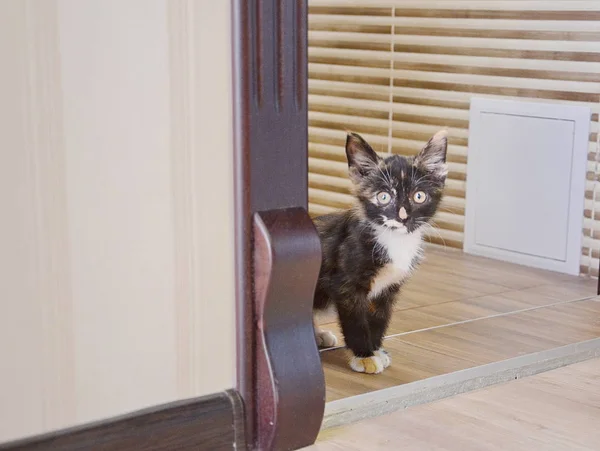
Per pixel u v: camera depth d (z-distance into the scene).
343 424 1.38
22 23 1.17
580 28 1.92
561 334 1.67
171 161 1.26
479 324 1.71
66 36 1.19
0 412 1.20
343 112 2.25
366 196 1.57
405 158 1.60
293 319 1.31
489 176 2.05
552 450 1.32
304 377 1.31
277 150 1.29
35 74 1.18
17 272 1.19
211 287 1.29
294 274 1.30
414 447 1.32
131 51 1.23
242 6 1.26
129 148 1.23
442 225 2.13
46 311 1.21
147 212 1.25
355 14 2.20
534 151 1.99
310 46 2.29
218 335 1.30
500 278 1.95
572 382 1.50
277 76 1.28
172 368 1.28
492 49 2.03
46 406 1.22
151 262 1.26
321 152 2.28
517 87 2.00
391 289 1.57
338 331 1.69
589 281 1.94
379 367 1.51
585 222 1.95
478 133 2.05
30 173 1.19
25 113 1.18
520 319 1.73
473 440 1.34
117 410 1.26
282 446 1.31
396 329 1.68
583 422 1.38
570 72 1.94
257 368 1.31
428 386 1.46
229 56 1.27
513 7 1.99
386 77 2.17
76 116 1.21
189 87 1.26
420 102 2.13
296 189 1.31
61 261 1.21
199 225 1.28
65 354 1.23
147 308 1.26
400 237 1.55
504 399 1.45
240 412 1.31
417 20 2.12
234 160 1.29
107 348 1.25
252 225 1.29
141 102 1.24
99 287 1.23
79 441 1.23
